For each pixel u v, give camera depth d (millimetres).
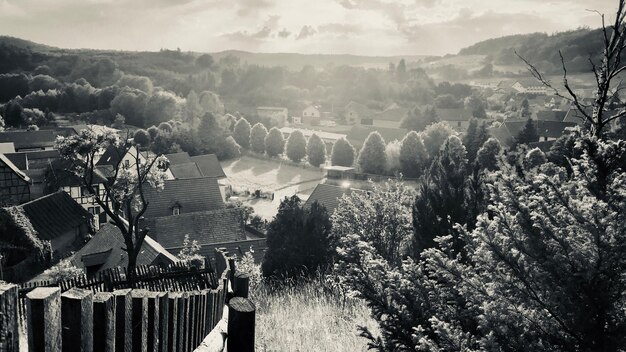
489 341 4113
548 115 126938
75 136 32250
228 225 50844
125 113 151625
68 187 57438
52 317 1943
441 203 10672
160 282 11570
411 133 90375
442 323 4465
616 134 8266
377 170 92375
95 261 36938
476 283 4789
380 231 20391
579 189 4828
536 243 4414
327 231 23859
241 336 5430
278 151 118812
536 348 4270
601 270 4094
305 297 12930
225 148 118625
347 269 5590
